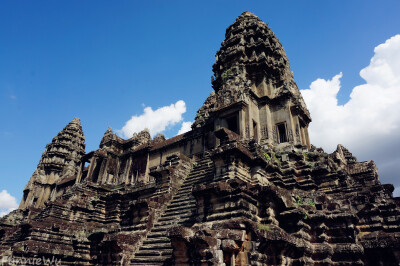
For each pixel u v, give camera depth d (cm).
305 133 3152
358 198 1900
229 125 3184
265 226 1364
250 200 1558
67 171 5900
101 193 4103
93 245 2067
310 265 1473
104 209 3588
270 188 1558
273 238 1287
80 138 6919
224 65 3553
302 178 2305
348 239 1587
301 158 2453
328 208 1738
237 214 1467
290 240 1345
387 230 1734
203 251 1239
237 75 3153
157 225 1970
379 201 1853
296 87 3403
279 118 2966
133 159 4500
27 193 5756
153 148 4241
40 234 2855
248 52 3491
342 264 1545
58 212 3403
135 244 1780
